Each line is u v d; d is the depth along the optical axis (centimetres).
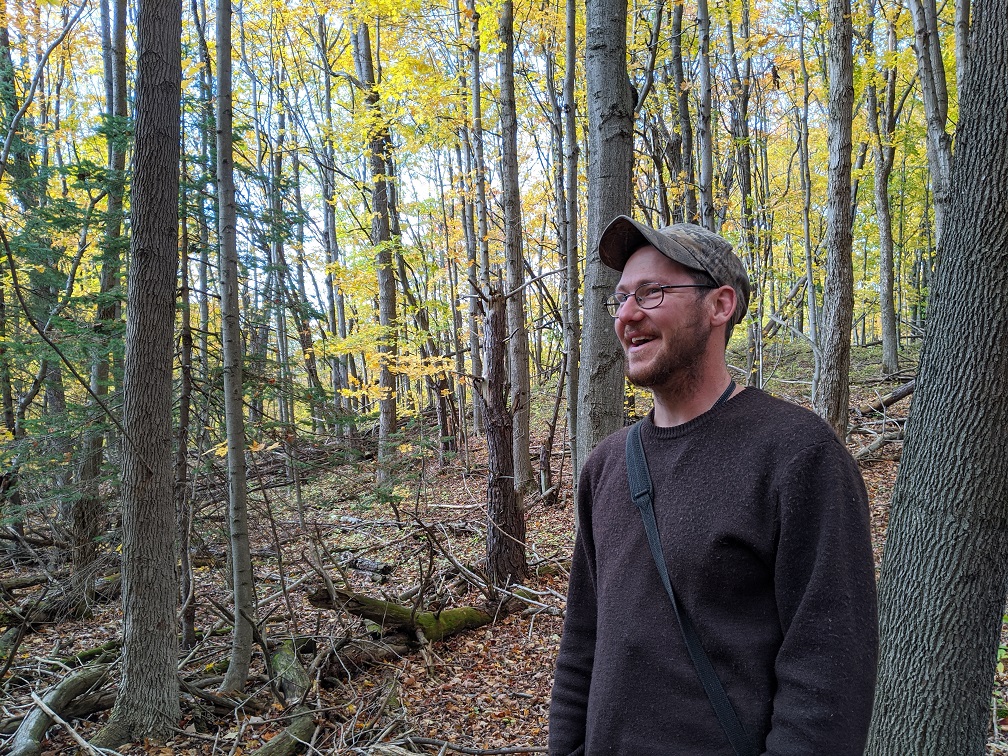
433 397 1795
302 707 502
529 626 647
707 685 120
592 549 159
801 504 115
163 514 459
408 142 1416
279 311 602
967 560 264
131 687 457
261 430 587
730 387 138
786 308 1595
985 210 255
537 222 1636
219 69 482
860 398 1363
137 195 433
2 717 485
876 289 2319
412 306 1295
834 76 709
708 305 137
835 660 107
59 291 826
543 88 1246
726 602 122
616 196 339
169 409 458
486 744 464
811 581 112
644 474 139
